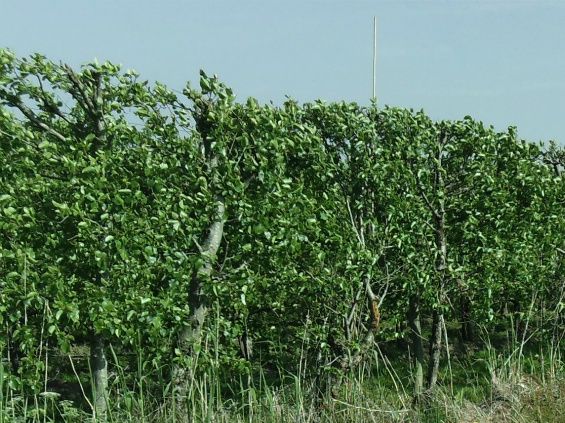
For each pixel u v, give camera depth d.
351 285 11.78
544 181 14.77
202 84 11.03
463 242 13.91
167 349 10.34
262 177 10.96
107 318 9.79
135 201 10.21
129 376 9.61
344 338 11.60
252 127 11.17
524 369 14.24
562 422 10.52
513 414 10.59
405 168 12.98
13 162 10.34
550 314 14.84
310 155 12.24
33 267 9.95
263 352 12.46
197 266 10.42
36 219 10.02
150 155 10.57
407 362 15.14
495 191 13.73
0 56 10.52
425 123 13.67
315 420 9.26
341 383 11.00
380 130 13.56
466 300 14.41
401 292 13.33
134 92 10.90
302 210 11.19
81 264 10.28
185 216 10.41
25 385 9.57
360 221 12.63
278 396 9.40
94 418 8.21
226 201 10.87
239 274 10.88
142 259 10.30
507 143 14.17
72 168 9.86
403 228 12.93
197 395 8.88
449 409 10.15
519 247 14.12
